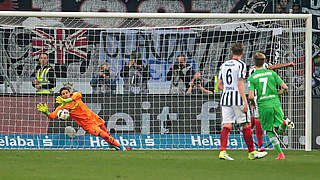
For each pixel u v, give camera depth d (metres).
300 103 36.78
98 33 45.25
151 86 42.66
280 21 40.41
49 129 36.38
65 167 19.75
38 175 16.64
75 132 36.06
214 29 44.78
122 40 45.16
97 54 45.03
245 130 24.39
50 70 39.84
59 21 45.22
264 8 47.38
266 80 24.88
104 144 35.75
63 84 42.47
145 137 36.22
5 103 36.41
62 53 44.97
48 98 37.12
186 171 18.27
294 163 22.31
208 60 44.47
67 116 31.70
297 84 37.81
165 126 36.25
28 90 43.34
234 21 41.38
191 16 34.75
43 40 45.00
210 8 47.34
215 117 36.19
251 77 25.19
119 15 34.84
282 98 37.44
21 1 46.56
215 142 35.94
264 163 22.19
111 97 36.62
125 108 36.44
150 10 46.81
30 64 44.31
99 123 33.78
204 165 20.94
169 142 36.12
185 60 43.97
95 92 41.53
